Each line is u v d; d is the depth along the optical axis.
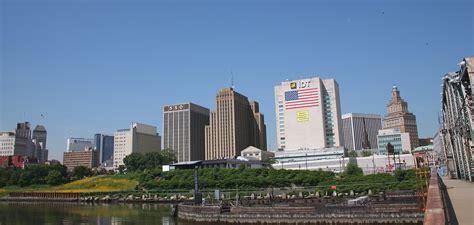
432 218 9.90
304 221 60.09
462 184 44.06
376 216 55.06
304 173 136.00
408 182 96.44
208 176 144.75
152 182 148.88
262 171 141.12
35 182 195.38
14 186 194.00
